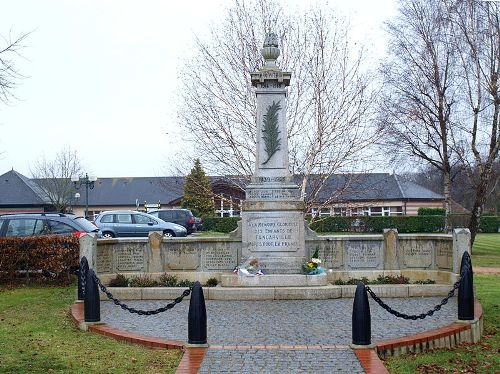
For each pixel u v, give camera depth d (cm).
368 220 4906
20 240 1684
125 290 1401
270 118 1562
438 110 3031
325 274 1455
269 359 828
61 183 6328
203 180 3331
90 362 830
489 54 2825
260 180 1544
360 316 877
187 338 954
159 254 1584
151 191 7369
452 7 2858
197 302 892
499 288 1655
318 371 777
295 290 1369
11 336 995
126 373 778
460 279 1028
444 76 3044
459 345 957
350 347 880
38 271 1697
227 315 1167
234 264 1584
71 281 1727
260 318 1132
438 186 7444
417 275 1559
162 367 805
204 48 2653
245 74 2605
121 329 1031
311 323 1078
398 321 1077
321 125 2738
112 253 1570
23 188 6456
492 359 861
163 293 1401
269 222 1500
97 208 7319
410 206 5950
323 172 2722
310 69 2638
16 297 1458
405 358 870
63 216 1877
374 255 1588
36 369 791
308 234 1583
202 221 5056
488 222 6094
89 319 1065
